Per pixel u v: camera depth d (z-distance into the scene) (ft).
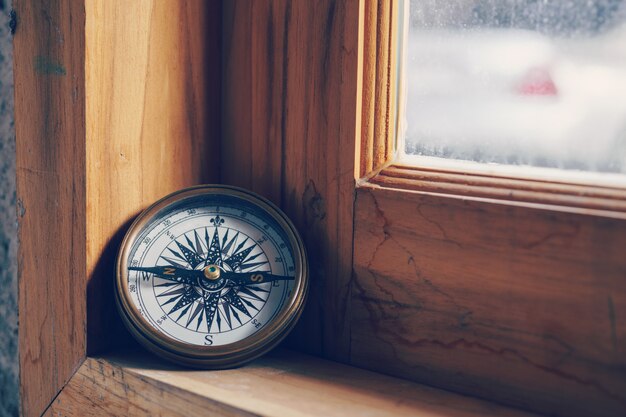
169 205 1.60
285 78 1.61
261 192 1.67
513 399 1.45
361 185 1.55
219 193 1.61
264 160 1.66
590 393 1.39
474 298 1.46
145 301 1.54
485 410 1.44
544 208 1.40
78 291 1.58
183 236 1.59
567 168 1.44
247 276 1.56
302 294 1.54
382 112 1.55
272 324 1.52
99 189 1.57
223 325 1.53
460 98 1.52
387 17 1.53
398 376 1.53
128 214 1.61
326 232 1.59
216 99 1.70
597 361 1.39
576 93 1.43
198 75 1.67
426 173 1.51
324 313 1.60
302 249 1.56
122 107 1.58
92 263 1.57
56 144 1.58
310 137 1.59
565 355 1.41
